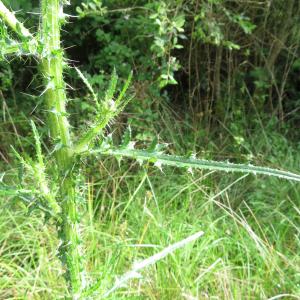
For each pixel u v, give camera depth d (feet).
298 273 9.53
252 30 14.89
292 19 14.58
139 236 10.14
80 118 12.60
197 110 14.69
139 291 8.51
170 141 13.25
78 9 12.00
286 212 11.75
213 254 9.85
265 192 12.17
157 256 3.92
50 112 3.23
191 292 8.89
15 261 10.09
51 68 3.12
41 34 3.09
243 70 15.71
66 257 3.47
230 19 12.91
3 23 2.96
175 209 11.04
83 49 15.12
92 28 14.29
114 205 11.62
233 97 14.93
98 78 12.81
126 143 3.28
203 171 12.41
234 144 13.41
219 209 11.48
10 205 10.68
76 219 3.42
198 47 14.83
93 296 3.58
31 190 3.31
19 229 9.89
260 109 15.12
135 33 13.93
